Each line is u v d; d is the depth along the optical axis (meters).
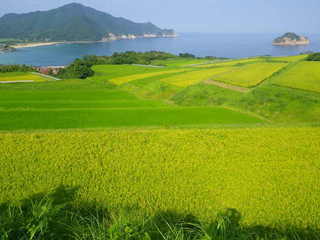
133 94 37.53
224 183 11.40
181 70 55.53
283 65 48.22
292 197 10.61
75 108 26.11
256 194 10.78
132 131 15.67
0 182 11.00
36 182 11.09
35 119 21.39
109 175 11.76
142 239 5.94
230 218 9.30
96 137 14.82
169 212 9.84
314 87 30.00
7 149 13.30
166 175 11.86
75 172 11.84
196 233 6.66
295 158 13.12
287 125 17.23
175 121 21.50
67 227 7.22
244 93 30.53
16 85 42.12
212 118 22.52
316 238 9.02
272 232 9.02
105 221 9.03
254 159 13.03
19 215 6.87
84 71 60.16
